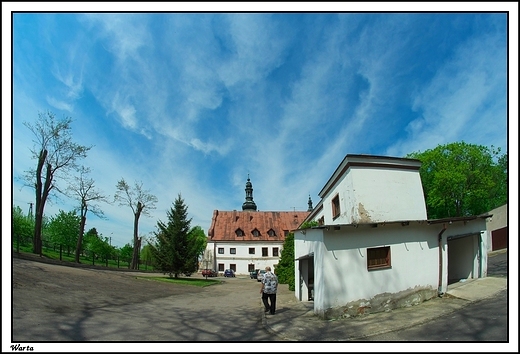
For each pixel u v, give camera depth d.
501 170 37.06
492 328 7.05
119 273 25.27
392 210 13.70
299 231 13.49
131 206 37.31
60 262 22.17
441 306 9.72
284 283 22.92
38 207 25.42
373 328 7.90
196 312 11.12
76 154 27.89
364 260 9.93
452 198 33.66
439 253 11.41
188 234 30.36
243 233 56.50
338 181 15.50
